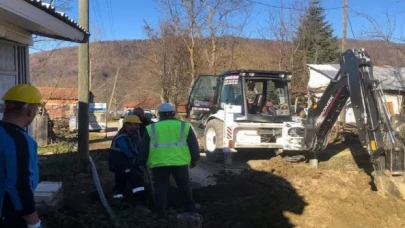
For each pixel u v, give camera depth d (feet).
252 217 23.40
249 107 40.27
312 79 85.56
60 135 59.57
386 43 52.34
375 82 27.94
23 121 9.83
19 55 28.86
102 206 21.61
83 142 30.60
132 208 21.77
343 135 54.90
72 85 139.23
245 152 45.06
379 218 23.94
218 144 39.52
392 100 69.31
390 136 26.50
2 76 26.22
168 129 21.06
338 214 24.27
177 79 107.14
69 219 18.07
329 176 32.09
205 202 26.53
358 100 28.66
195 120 46.83
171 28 108.47
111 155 24.49
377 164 27.20
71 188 25.88
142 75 147.33
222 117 39.24
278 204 25.66
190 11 106.11
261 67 111.55
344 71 30.27
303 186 29.60
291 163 38.17
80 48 30.63
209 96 46.91
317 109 34.17
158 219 19.97
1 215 9.24
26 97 9.75
